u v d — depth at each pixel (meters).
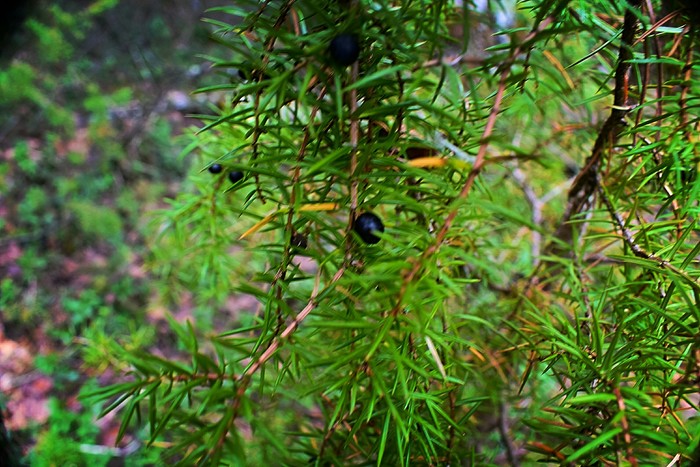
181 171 1.30
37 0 1.16
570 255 0.35
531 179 0.49
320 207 0.19
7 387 0.89
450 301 0.35
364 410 0.20
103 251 1.12
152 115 1.39
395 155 0.20
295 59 0.18
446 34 0.24
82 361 0.95
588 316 0.26
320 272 0.18
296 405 0.46
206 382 0.17
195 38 1.65
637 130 0.22
